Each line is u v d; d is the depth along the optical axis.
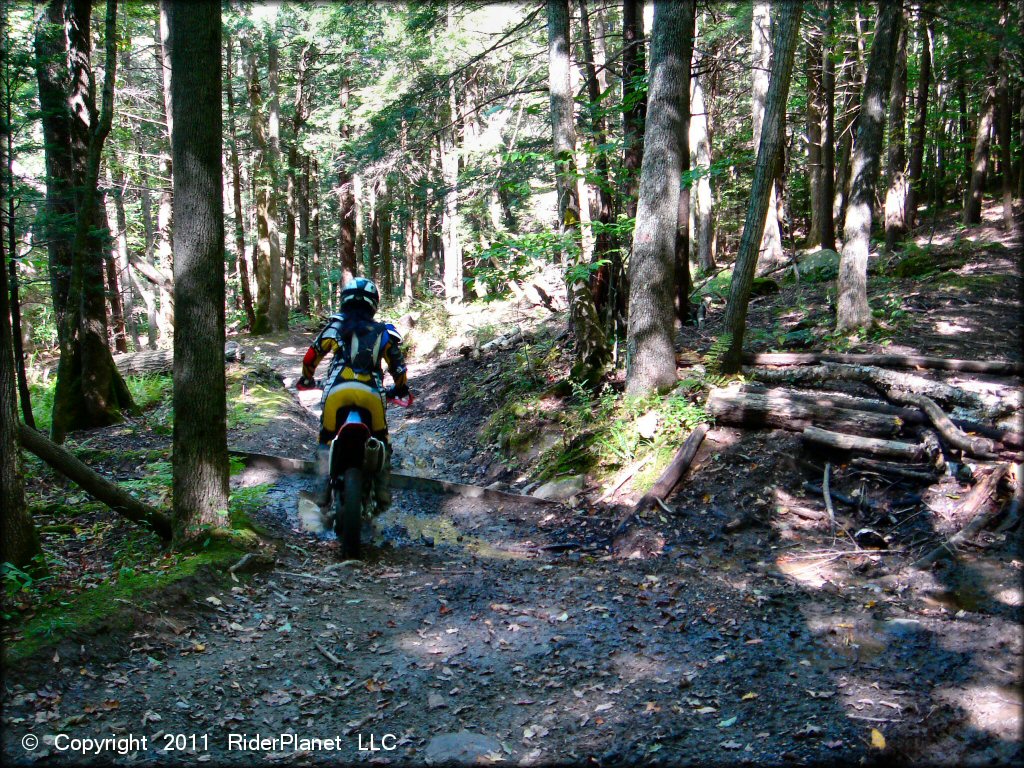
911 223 21.44
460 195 13.76
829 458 6.57
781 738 3.21
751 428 7.18
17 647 3.62
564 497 7.49
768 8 16.08
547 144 12.77
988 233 18.73
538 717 3.52
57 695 3.44
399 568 5.70
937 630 4.07
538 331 14.73
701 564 5.56
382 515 7.31
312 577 5.27
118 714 3.38
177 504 5.34
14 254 7.48
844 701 3.46
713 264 19.95
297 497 7.34
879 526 5.72
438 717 3.53
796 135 28.91
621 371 9.63
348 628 4.50
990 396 6.75
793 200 29.31
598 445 8.00
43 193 8.95
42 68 9.00
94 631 3.90
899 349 9.33
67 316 9.12
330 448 5.68
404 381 6.02
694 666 3.95
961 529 5.24
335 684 3.83
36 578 4.47
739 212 27.59
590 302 9.81
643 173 8.10
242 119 29.56
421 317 19.12
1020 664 3.59
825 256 16.58
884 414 6.62
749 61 16.70
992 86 18.94
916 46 23.64
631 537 6.17
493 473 9.15
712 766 3.04
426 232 30.19
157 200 30.77
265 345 23.62
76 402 9.74
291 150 28.70
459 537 6.79
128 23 15.05
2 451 4.38
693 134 19.25
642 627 4.50
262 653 4.10
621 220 9.45
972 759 2.93
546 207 18.80
